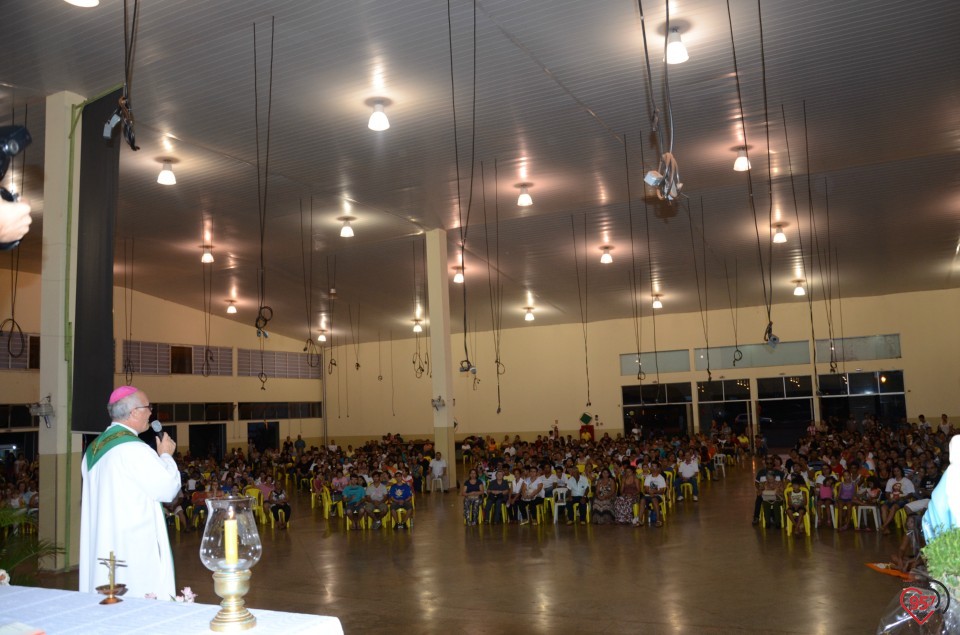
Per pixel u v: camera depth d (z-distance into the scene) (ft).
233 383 88.99
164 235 56.24
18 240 5.69
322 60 30.76
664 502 43.09
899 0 28.04
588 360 90.74
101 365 26.50
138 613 6.21
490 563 32.17
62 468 31.09
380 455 67.10
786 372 82.94
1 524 21.49
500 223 55.47
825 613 22.57
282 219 53.26
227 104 34.47
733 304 83.25
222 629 5.66
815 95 35.50
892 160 44.80
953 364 76.95
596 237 58.70
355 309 83.46
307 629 5.67
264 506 48.14
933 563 8.27
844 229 57.11
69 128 32.53
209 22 27.55
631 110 36.55
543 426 91.86
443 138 39.37
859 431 79.36
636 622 22.36
